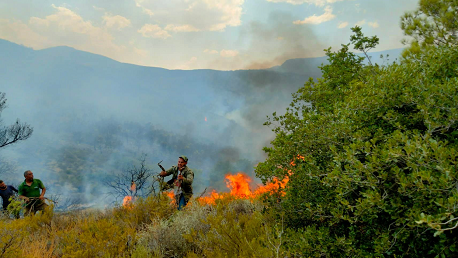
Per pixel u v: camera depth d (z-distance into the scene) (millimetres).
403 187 1878
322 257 2562
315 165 2943
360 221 2498
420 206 1925
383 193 2207
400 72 2938
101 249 3254
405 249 2141
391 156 2033
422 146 1876
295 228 3205
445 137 2426
